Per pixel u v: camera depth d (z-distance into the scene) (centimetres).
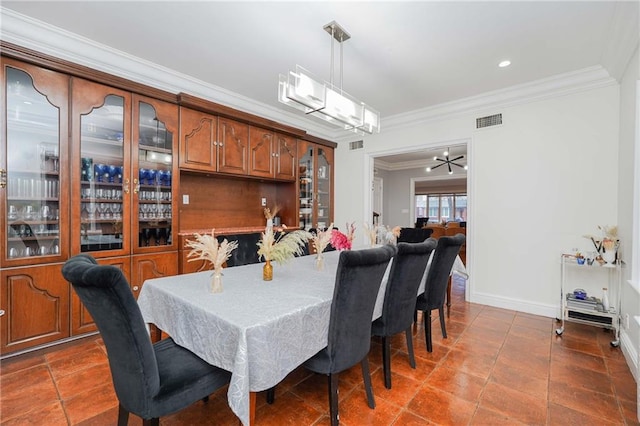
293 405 177
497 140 354
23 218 236
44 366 216
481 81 320
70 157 252
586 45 249
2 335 224
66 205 251
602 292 293
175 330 157
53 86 243
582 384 197
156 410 116
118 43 253
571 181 310
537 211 329
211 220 396
